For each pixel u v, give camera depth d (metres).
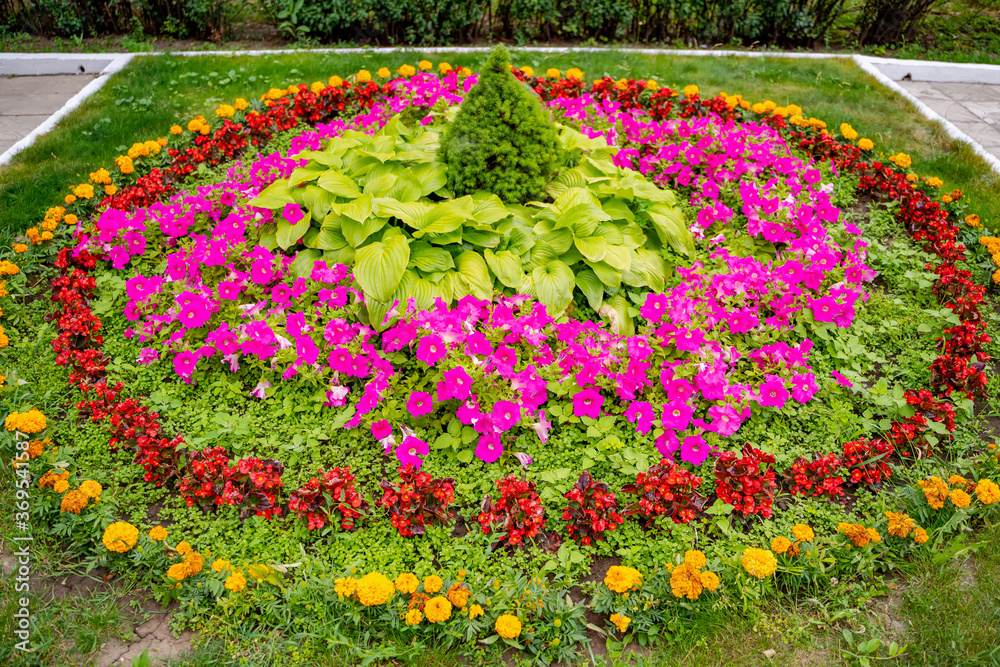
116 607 2.95
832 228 5.08
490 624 2.85
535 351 3.86
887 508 3.35
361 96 6.39
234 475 3.29
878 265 4.93
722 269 4.49
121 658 2.79
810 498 3.42
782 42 8.88
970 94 7.84
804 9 8.54
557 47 8.41
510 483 3.20
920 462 3.61
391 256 3.93
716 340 4.00
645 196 4.59
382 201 4.23
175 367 3.83
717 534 3.28
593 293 4.25
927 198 5.32
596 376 3.68
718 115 6.28
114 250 4.50
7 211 5.17
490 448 3.43
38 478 3.37
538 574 3.05
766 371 3.88
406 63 7.71
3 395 3.75
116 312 4.35
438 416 3.75
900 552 3.15
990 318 4.54
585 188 4.50
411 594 2.88
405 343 3.80
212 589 2.93
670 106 6.45
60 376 3.96
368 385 3.65
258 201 4.42
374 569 3.08
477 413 3.46
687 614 2.92
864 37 8.91
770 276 4.34
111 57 7.80
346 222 4.32
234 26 9.05
